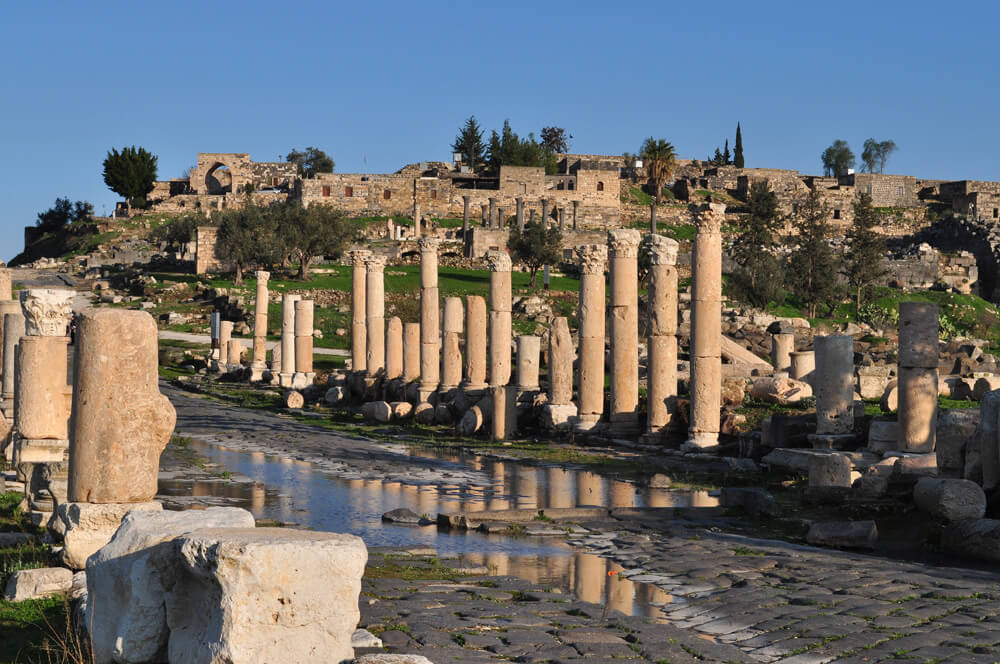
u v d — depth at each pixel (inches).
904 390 864.3
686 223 5575.8
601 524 705.0
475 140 6127.0
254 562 300.4
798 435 1003.3
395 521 711.7
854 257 3570.4
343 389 1827.0
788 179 5669.3
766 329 2440.9
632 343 1251.2
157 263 4451.3
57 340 739.4
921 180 6087.6
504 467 1043.9
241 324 3043.8
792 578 520.7
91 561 356.8
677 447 1146.0
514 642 392.5
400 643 386.3
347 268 3976.4
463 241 4549.7
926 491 708.7
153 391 480.1
